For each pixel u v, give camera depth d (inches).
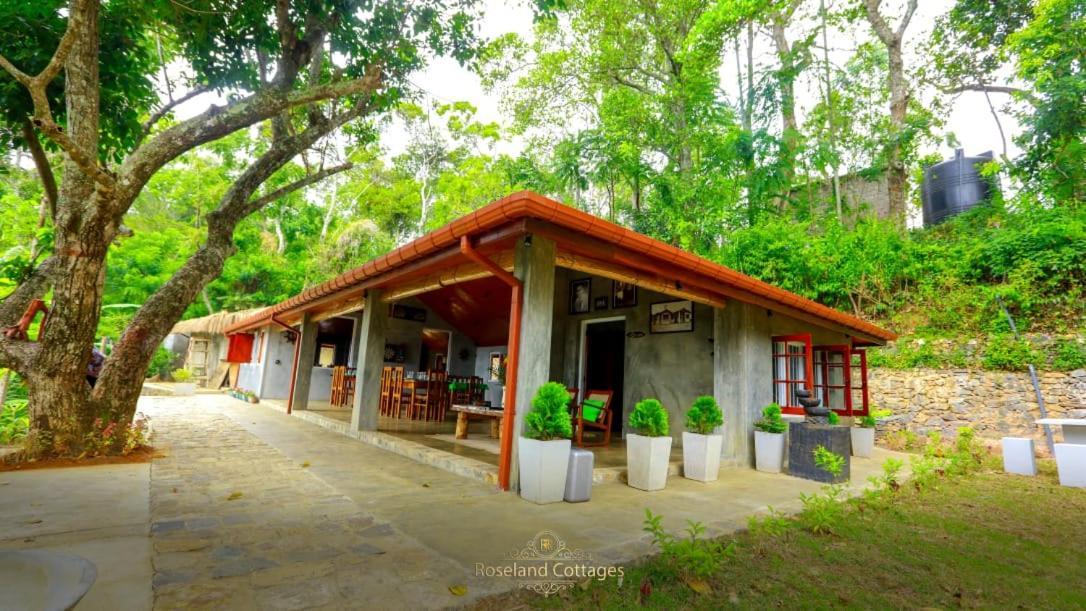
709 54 529.3
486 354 459.8
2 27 187.0
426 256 208.4
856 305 453.4
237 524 123.0
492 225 163.0
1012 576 112.0
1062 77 405.4
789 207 593.9
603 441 288.7
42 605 39.3
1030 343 352.5
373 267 231.9
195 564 97.0
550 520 135.9
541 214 148.9
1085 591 104.6
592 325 333.4
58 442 190.7
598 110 620.7
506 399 173.5
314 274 844.6
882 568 114.4
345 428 295.9
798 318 281.0
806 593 99.5
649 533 127.8
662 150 561.6
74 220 195.2
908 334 412.2
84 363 198.5
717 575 106.0
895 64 552.7
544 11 275.0
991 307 378.3
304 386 391.2
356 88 239.9
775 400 272.1
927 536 140.6
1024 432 338.3
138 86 225.5
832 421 242.1
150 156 197.2
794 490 191.2
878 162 550.6
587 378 329.1
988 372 362.9
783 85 537.6
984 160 533.0
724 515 150.5
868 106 613.9
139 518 125.4
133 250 756.6
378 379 292.4
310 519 129.3
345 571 96.2
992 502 186.2
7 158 414.9
